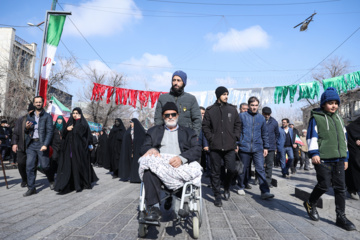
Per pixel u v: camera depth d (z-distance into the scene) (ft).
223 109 15.94
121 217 12.23
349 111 114.52
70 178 19.56
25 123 18.83
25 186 21.56
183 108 14.33
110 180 27.66
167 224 11.53
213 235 10.07
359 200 18.24
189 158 10.19
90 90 124.16
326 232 10.47
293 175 33.35
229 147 15.29
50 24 33.81
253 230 10.68
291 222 11.87
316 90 32.78
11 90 79.56
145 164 9.68
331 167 11.65
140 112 120.98
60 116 24.14
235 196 18.26
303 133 42.73
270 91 34.19
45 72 33.24
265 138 18.13
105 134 47.83
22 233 9.97
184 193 9.59
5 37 98.17
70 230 10.32
